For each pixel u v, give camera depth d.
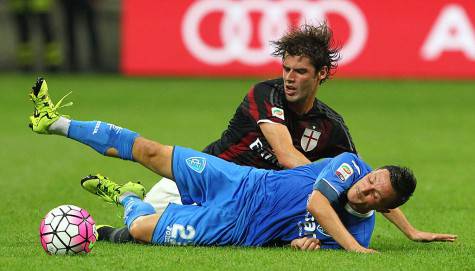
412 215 33.31
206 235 25.39
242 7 79.88
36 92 26.92
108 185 27.08
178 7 81.44
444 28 79.81
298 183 25.42
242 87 77.06
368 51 80.12
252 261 23.45
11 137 56.22
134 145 26.52
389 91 75.69
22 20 86.12
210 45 80.94
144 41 82.00
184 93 74.31
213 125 59.22
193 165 25.98
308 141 27.86
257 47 79.88
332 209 24.56
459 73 80.06
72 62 88.25
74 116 62.00
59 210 24.22
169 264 23.09
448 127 60.28
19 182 40.56
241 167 25.97
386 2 79.75
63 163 46.75
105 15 91.06
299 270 22.55
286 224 25.31
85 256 23.95
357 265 23.05
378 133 57.44
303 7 78.56
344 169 24.81
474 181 41.31
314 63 26.70
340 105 69.19
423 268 23.22
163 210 27.95
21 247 25.61
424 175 42.97
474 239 28.53
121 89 76.56
